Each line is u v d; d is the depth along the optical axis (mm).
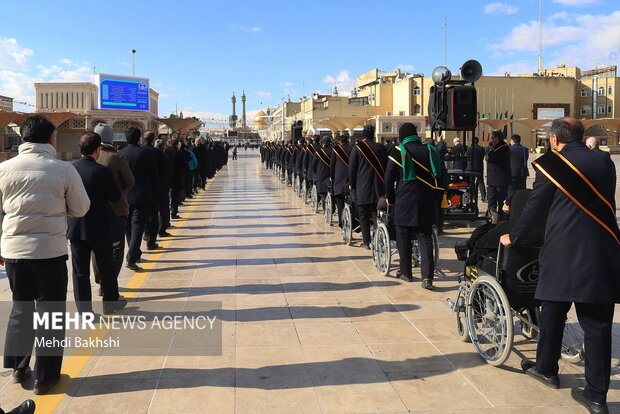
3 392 3709
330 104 66125
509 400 3543
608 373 3352
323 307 5473
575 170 3324
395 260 7688
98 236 4980
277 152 27281
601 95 66812
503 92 64562
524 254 3867
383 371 3975
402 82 63062
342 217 9266
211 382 3789
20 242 3625
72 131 51344
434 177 5996
